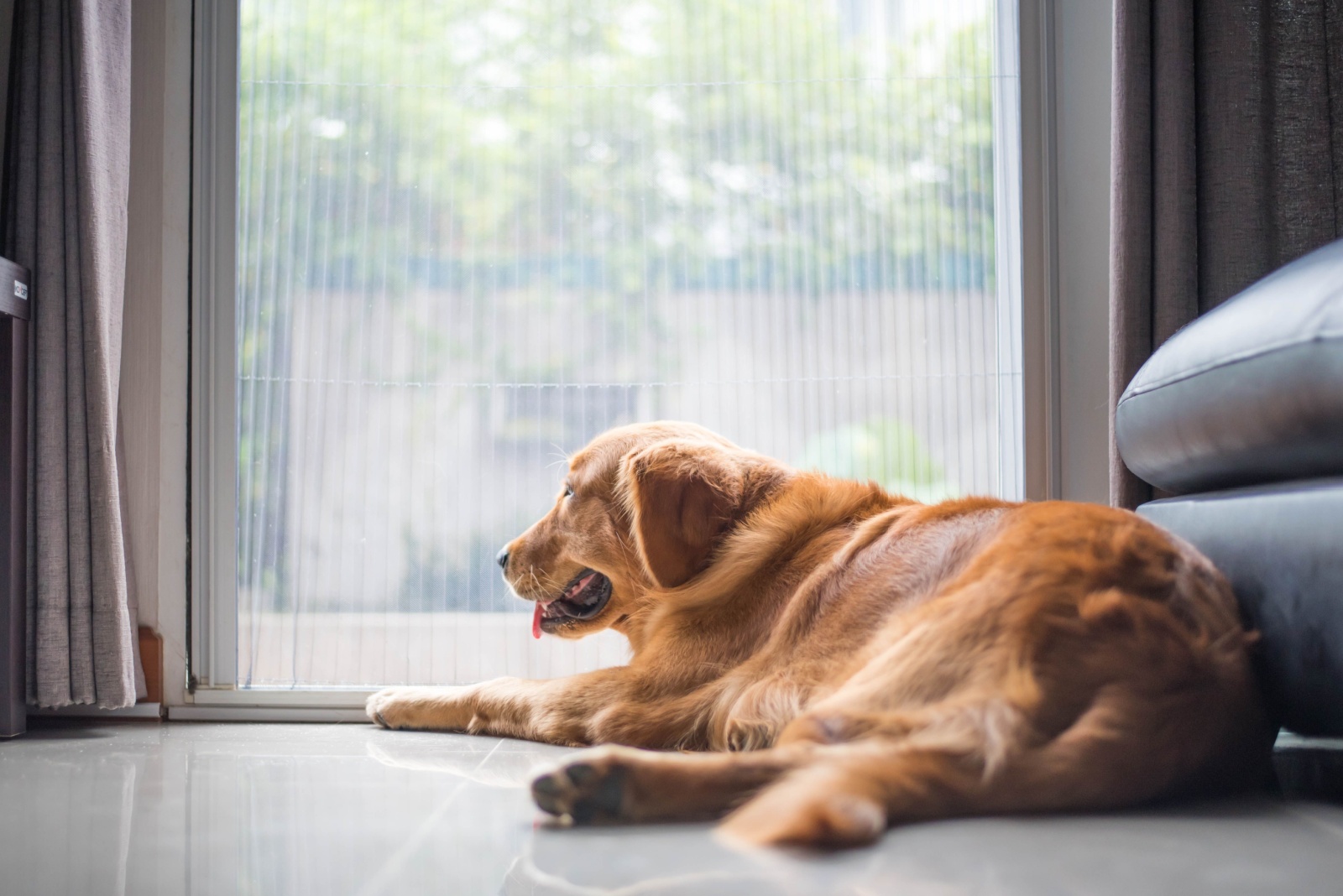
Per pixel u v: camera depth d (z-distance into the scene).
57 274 1.92
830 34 2.28
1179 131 1.95
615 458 1.72
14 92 2.01
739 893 0.79
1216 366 1.29
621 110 2.28
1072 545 1.11
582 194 2.28
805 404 2.27
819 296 2.27
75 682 1.89
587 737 1.52
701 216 2.28
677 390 2.27
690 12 2.28
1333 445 1.13
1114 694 1.02
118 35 2.06
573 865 0.87
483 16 2.29
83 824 1.12
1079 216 2.28
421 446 2.27
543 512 2.27
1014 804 0.99
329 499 2.25
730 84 2.28
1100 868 0.86
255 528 2.24
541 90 2.29
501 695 1.77
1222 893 0.80
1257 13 1.97
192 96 2.27
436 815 1.15
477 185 2.28
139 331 2.24
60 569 1.89
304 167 2.28
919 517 1.36
